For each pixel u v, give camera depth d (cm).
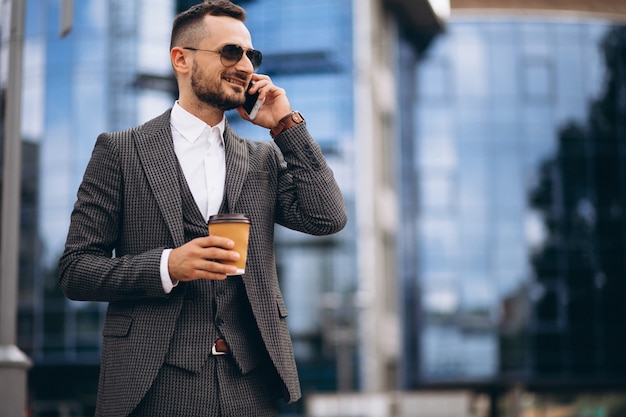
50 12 4084
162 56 3975
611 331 4822
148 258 314
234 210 334
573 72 5047
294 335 4062
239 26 343
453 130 4997
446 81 5028
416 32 5081
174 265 309
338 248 4084
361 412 3325
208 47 337
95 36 4000
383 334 4462
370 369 4025
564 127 5000
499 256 4897
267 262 336
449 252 4912
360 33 4097
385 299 4641
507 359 4806
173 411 317
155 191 330
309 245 4103
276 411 339
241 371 325
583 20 5066
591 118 5016
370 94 4141
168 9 3981
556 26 5062
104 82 3975
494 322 4847
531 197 4944
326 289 4069
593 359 4794
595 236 4912
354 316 4031
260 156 352
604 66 5056
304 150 351
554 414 4866
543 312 4841
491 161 4972
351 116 4062
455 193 4956
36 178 4041
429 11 4909
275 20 4103
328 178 352
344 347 4025
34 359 3981
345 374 4009
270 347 327
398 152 4975
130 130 344
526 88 5025
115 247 341
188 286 324
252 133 3881
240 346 326
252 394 328
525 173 4966
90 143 3988
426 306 4891
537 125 4997
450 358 4834
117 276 316
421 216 4959
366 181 4050
